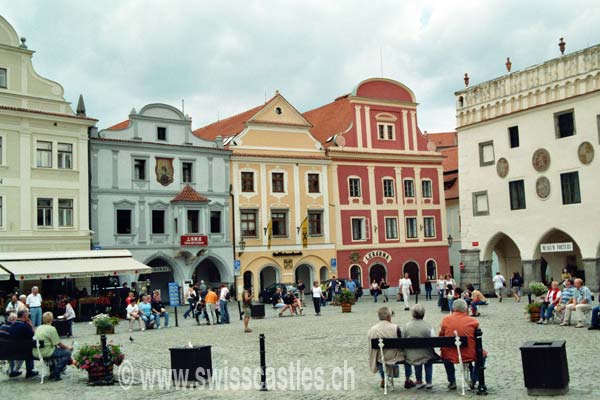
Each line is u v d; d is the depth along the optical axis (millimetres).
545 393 11859
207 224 46750
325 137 57219
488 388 12703
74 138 40188
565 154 40375
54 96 39562
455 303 12688
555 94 41000
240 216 49125
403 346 12469
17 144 37750
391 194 57125
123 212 43406
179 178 46094
